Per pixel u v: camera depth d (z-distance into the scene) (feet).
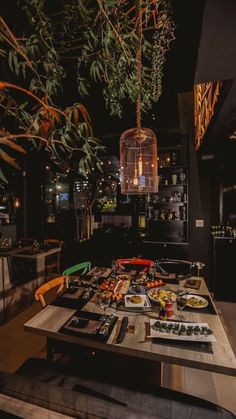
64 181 25.53
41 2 3.77
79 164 4.27
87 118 4.19
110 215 29.22
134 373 6.01
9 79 7.41
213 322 5.70
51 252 14.44
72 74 9.07
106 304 6.31
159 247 15.65
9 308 10.95
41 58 4.19
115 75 4.85
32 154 20.03
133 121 15.14
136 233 21.56
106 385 4.86
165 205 16.71
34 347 8.75
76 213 26.30
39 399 3.20
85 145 4.18
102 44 4.09
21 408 3.13
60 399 3.18
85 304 6.56
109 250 24.31
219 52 4.99
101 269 9.83
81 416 3.04
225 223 14.97
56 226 23.62
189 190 15.46
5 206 24.20
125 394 4.65
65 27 4.46
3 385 3.40
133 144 11.60
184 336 4.94
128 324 5.54
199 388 6.85
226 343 4.86
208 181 15.10
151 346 4.72
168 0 4.34
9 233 22.68
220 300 13.41
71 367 6.00
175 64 5.77
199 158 15.19
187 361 4.34
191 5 3.99
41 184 20.43
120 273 9.36
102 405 3.11
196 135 14.14
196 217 15.30
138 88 5.24
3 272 10.64
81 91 5.00
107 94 5.27
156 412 4.27
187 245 15.28
